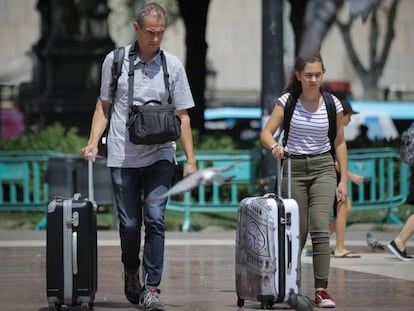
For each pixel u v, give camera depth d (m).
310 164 19.95
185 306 20.33
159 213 19.03
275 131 20.22
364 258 29.50
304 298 18.95
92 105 57.28
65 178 37.09
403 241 28.77
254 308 19.92
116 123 19.20
